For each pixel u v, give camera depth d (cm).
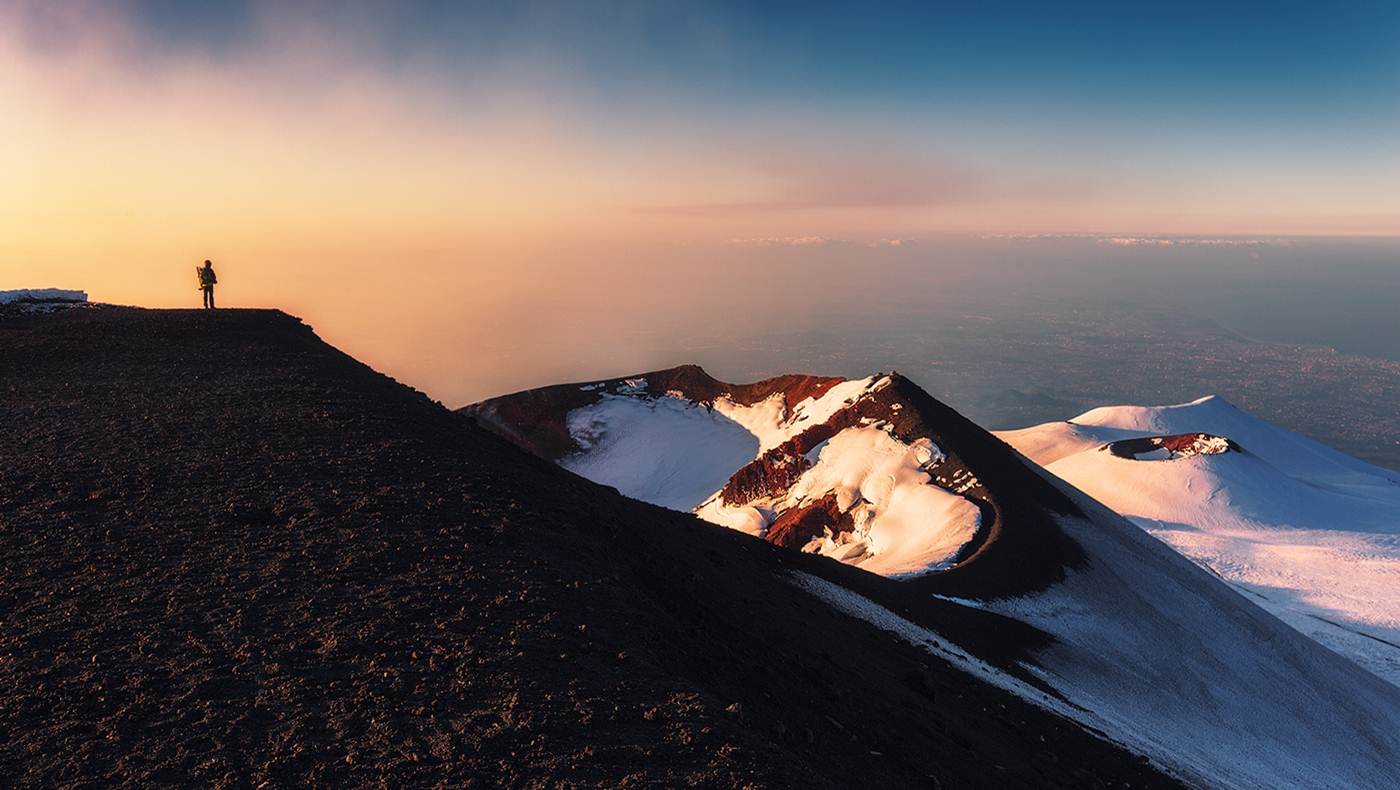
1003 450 9312
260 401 2897
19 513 1778
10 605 1381
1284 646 6325
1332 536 13438
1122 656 5278
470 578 1572
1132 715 4384
